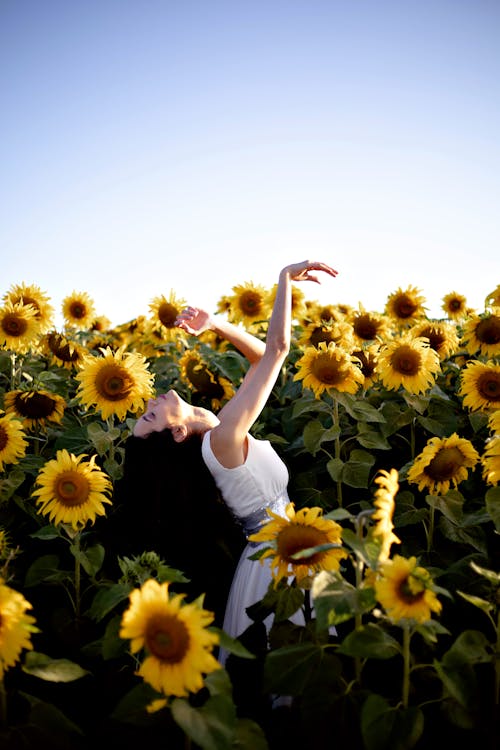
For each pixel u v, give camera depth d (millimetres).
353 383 3506
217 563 3150
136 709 1939
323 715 2016
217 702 1797
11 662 1804
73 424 4180
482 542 2891
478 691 2016
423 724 2092
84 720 2535
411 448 3811
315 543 2184
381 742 1876
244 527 3062
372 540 1937
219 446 2893
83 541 3166
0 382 4707
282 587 2361
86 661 2686
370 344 4336
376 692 2393
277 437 3924
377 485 3689
